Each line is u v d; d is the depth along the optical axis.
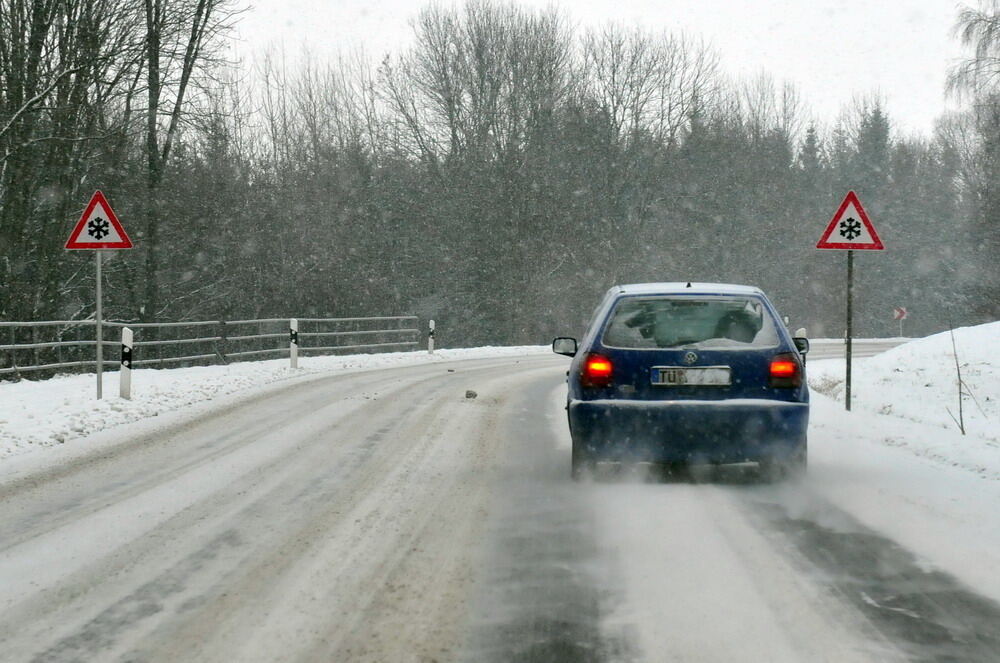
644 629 9.90
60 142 52.06
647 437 17.42
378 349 74.44
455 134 102.00
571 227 103.88
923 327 145.25
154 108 57.59
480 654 9.23
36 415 27.81
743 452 17.44
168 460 20.83
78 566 12.43
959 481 18.33
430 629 9.95
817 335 142.25
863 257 143.38
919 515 15.28
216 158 84.44
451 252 98.31
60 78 46.41
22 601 10.98
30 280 54.75
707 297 18.45
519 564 12.38
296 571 12.12
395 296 95.81
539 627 9.98
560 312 102.56
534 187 100.31
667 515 15.30
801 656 9.14
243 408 30.59
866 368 43.31
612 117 111.81
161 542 13.66
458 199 98.81
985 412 29.42
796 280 137.75
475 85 101.62
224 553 13.04
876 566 12.24
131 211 66.69
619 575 11.84
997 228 71.88
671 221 117.56
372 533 14.15
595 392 17.73
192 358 50.16
